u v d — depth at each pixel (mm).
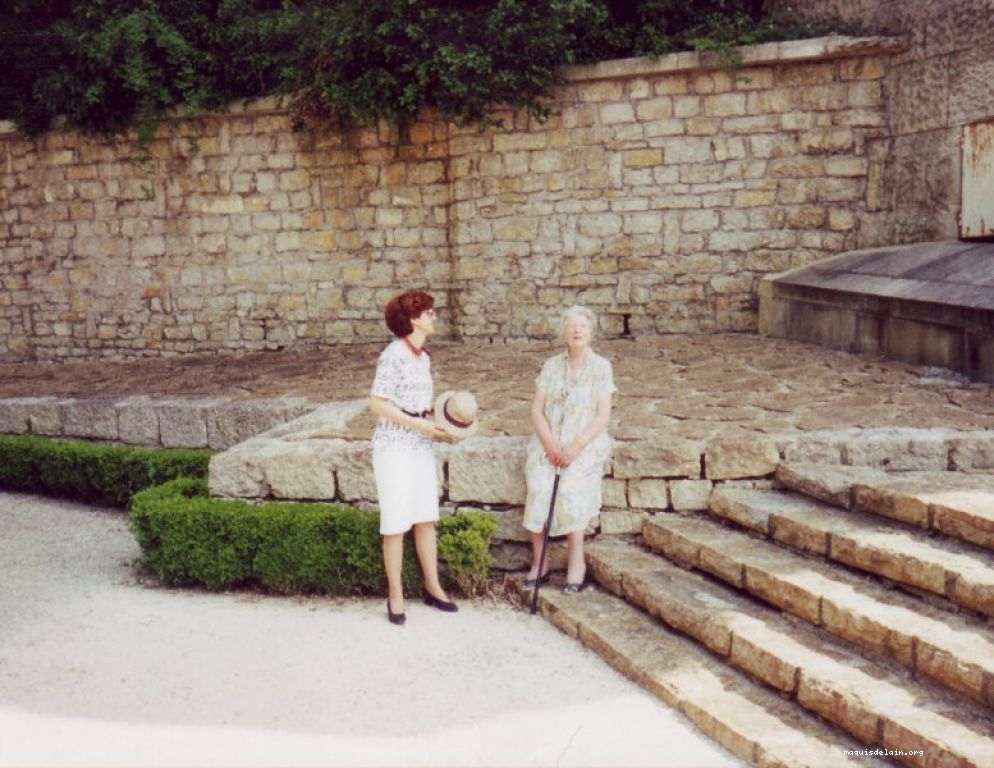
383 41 10328
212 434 8219
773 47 10086
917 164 9898
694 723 3955
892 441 5234
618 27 10758
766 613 4473
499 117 10867
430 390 5113
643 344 10180
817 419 5926
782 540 4867
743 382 7480
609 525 5520
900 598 4164
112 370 11672
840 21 10484
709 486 5406
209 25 11625
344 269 11812
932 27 9633
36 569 6242
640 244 10773
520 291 11086
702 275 10695
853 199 10344
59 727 4023
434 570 5227
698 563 4977
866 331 8516
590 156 10758
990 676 3404
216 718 4086
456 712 4105
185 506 5711
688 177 10594
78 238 12750
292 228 11922
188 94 11578
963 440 5191
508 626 5027
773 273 10555
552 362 5262
